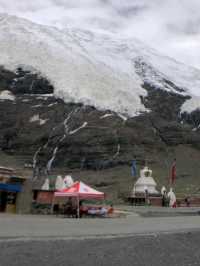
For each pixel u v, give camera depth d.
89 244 24.52
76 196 52.03
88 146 180.00
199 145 193.62
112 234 30.23
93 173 165.75
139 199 106.81
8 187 55.53
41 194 60.16
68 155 178.75
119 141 181.88
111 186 142.62
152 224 41.31
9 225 33.62
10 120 199.25
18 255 19.73
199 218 53.78
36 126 196.12
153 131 197.00
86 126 192.25
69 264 18.70
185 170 166.88
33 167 171.12
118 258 20.75
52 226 34.72
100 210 54.78
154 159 174.62
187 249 25.00
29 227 32.62
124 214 60.25
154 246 25.25
